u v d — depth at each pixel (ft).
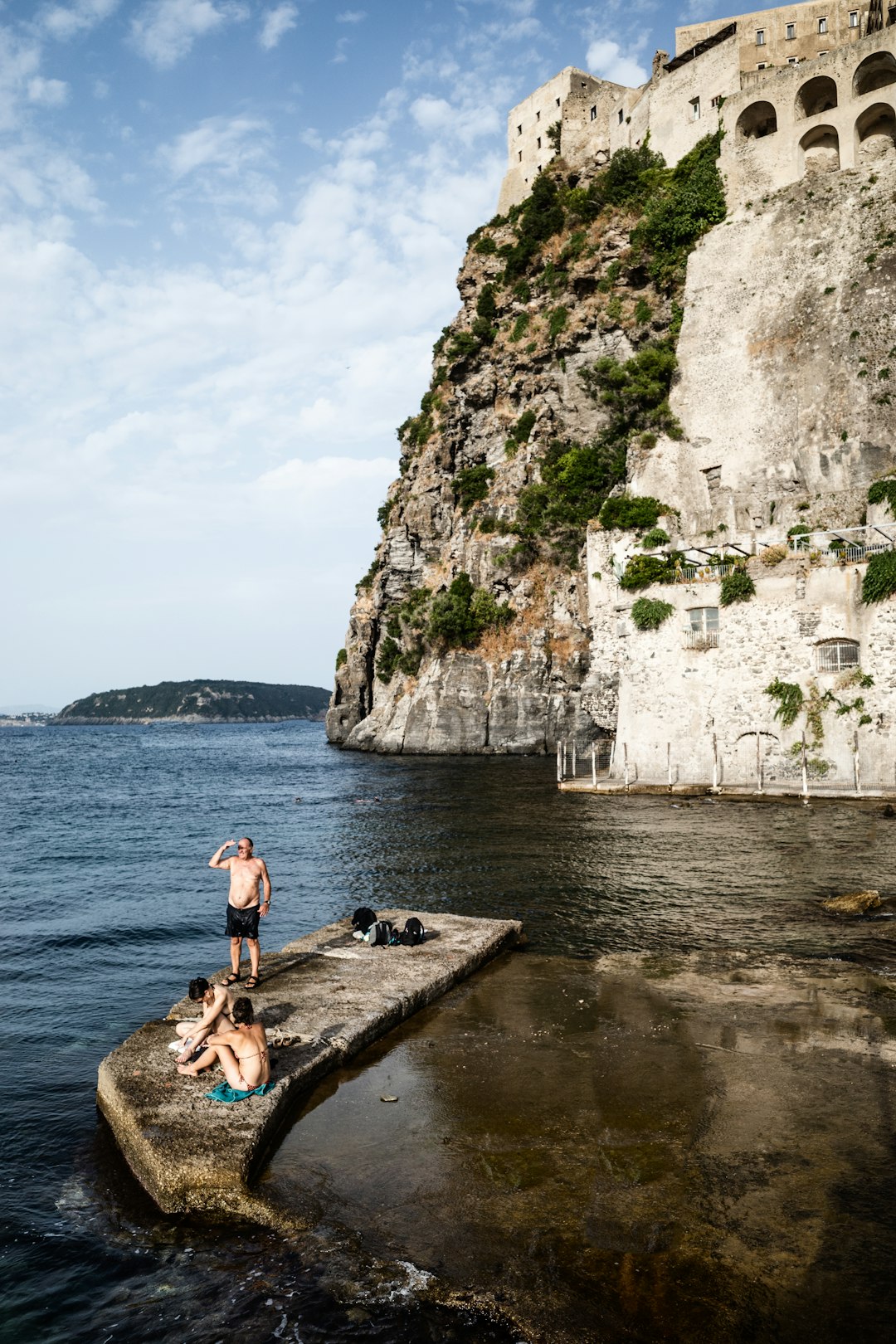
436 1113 29.86
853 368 149.28
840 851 77.10
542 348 221.05
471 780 168.76
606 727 137.18
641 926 56.75
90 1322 21.77
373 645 324.19
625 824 97.91
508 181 274.36
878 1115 28.84
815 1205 23.71
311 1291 21.88
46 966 55.26
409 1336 20.11
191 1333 21.08
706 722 118.01
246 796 171.01
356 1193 25.38
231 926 41.70
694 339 172.65
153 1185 26.43
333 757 275.59
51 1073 37.88
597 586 137.39
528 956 50.08
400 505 304.09
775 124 179.93
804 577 110.22
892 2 178.40
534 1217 23.62
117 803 165.27
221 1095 29.91
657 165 196.54
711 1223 22.99
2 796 185.37
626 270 191.11
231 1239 24.20
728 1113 29.25
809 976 44.55
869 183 157.28
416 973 43.06
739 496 160.15
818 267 159.02
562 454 217.97
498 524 236.84
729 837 85.97
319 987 40.83
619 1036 36.55
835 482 148.66
